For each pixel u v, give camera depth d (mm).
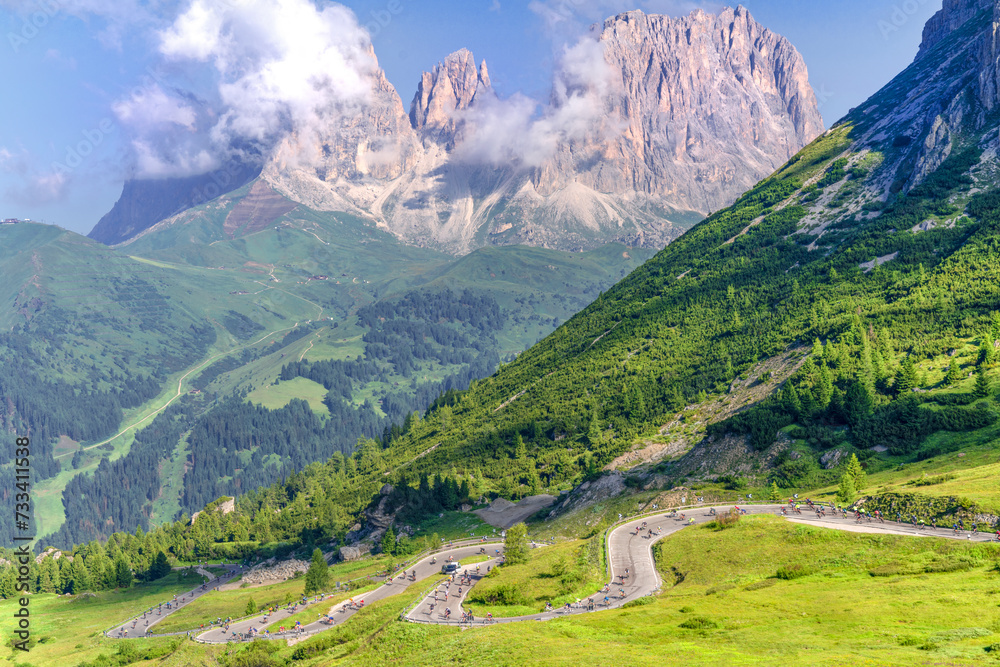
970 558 82938
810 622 71875
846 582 84750
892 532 97188
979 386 152375
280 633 139625
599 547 123125
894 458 146000
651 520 140000
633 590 102312
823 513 116375
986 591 70875
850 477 124250
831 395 171000
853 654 59594
